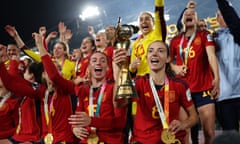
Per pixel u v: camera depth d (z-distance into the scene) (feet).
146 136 13.15
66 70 22.59
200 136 24.04
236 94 16.96
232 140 5.76
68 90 15.51
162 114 13.12
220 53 17.46
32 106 16.66
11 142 16.72
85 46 23.31
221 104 17.19
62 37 25.79
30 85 16.39
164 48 13.71
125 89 12.35
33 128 16.46
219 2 16.06
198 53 16.93
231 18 15.97
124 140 15.37
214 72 16.26
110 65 18.95
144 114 13.41
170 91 13.42
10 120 17.30
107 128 14.03
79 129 13.88
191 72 16.88
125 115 14.19
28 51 22.62
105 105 14.37
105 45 21.98
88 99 14.79
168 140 12.75
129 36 12.99
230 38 17.31
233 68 17.07
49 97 15.93
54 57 23.20
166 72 14.20
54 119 15.56
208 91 16.62
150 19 17.25
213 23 27.94
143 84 13.60
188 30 17.63
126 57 12.66
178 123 12.84
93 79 15.07
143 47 16.65
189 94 13.58
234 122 17.04
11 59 23.39
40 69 16.58
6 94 17.31
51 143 15.28
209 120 16.42
